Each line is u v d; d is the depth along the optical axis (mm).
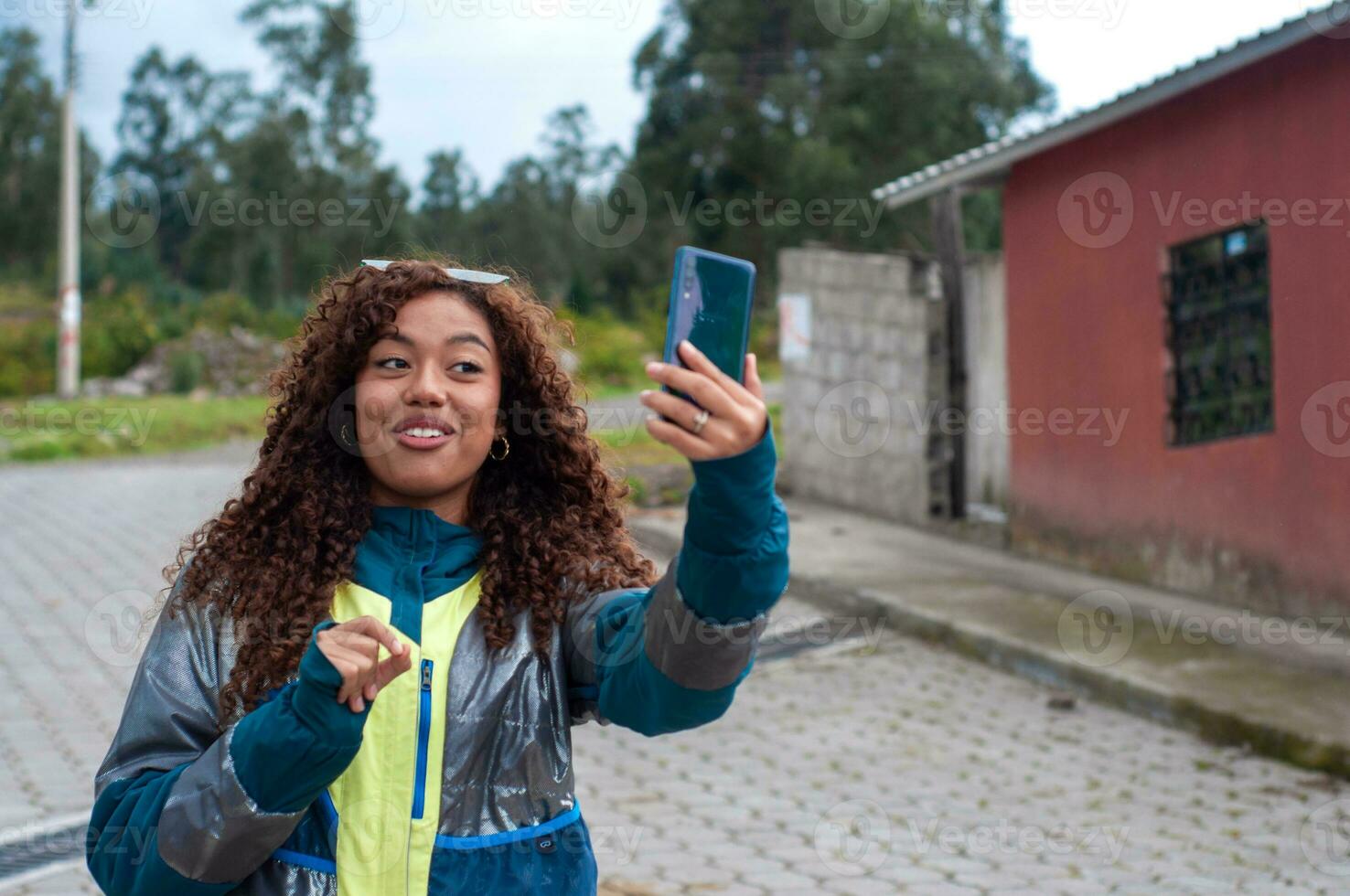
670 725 1707
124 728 1733
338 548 1796
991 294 11203
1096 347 9586
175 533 11648
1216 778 5543
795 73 33094
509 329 1926
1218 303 8625
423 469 1799
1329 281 7543
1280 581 8016
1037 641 7402
